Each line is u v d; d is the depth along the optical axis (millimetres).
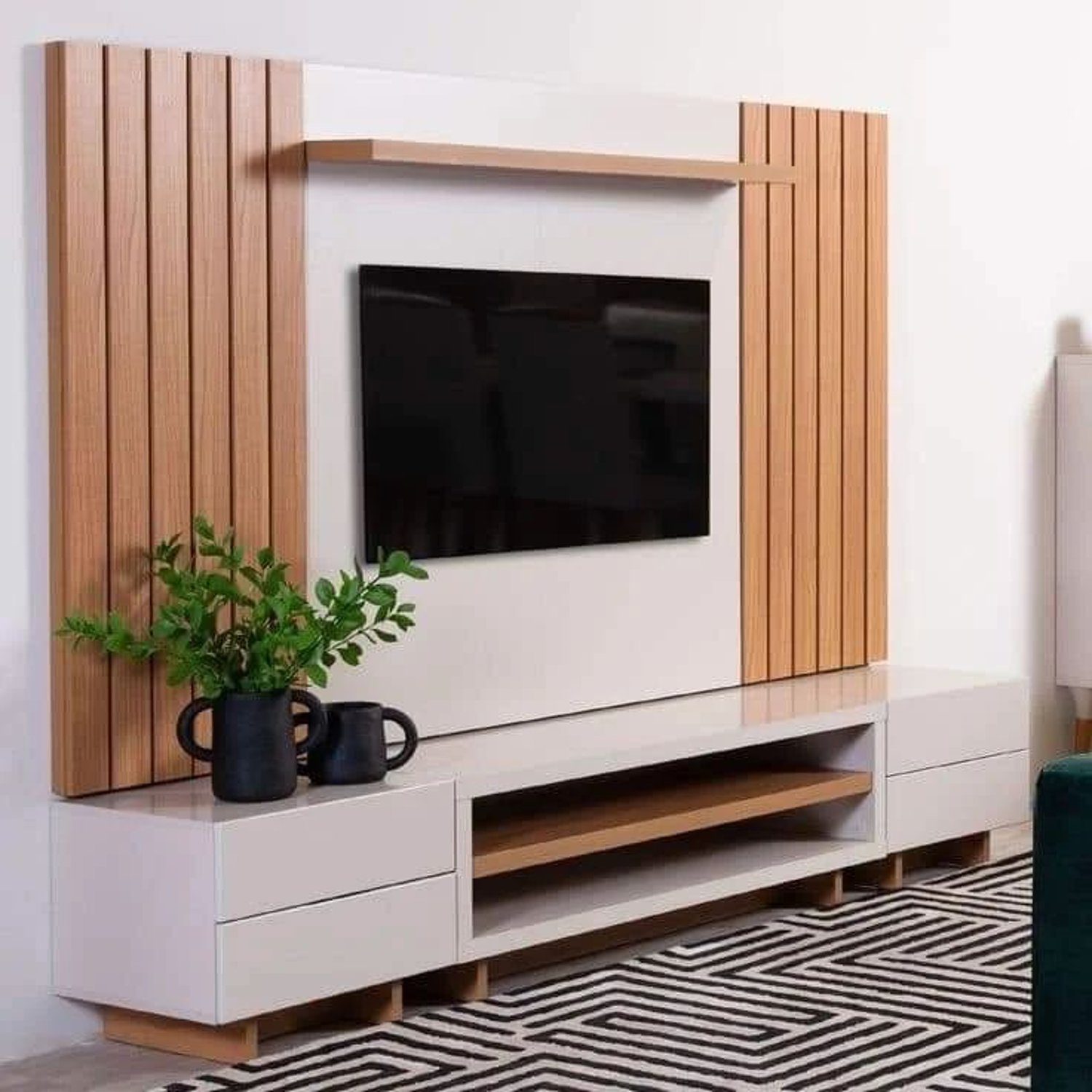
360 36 4434
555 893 4547
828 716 4906
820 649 5492
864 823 5055
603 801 4758
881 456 5621
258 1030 3939
